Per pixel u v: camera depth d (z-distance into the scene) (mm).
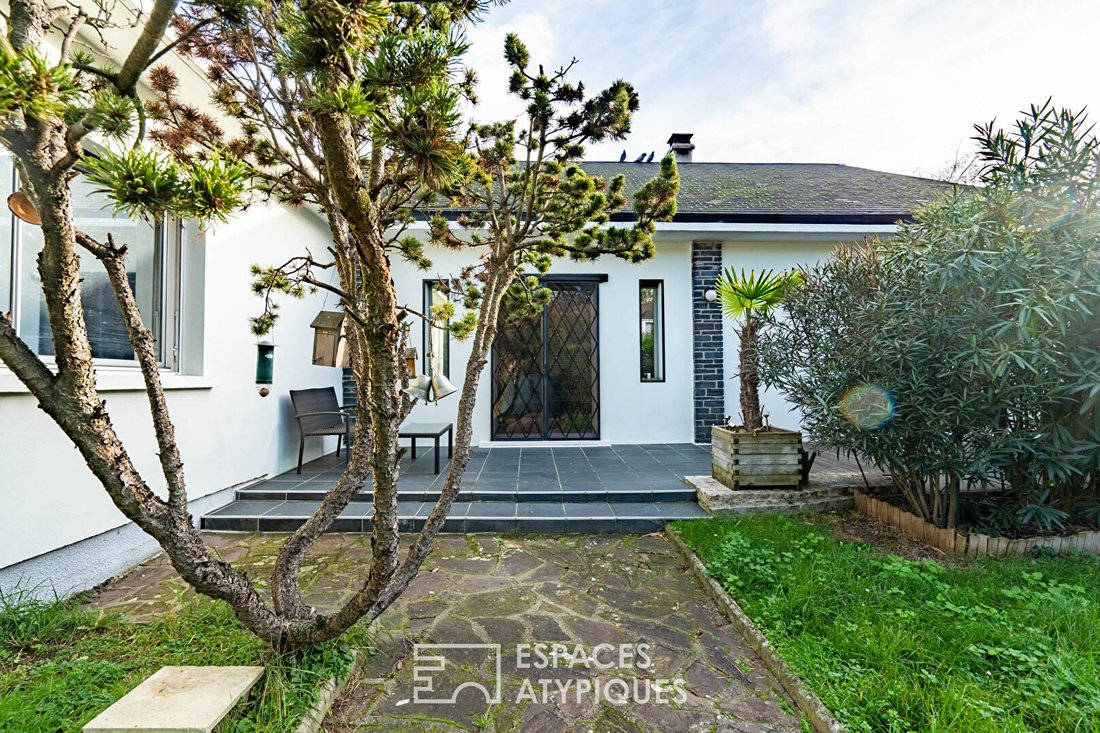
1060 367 2920
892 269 3590
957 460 3219
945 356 3213
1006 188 3158
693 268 6945
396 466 1797
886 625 2324
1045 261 2947
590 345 7016
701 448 6582
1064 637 2207
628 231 2754
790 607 2529
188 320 4082
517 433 6926
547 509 4227
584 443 6801
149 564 3355
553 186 2676
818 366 3947
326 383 6344
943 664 2057
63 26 2795
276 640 2047
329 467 5457
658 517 4035
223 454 4309
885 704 1832
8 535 2570
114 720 1598
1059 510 3346
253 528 3975
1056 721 1723
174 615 2525
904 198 7711
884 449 3426
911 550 3418
